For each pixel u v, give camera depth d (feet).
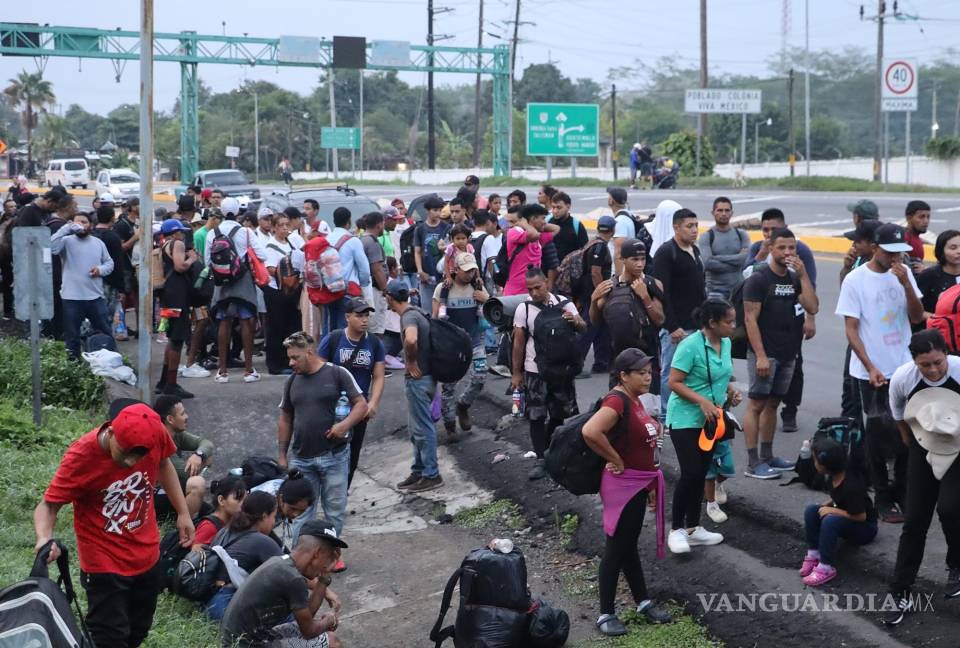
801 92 443.32
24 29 153.38
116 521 18.08
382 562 28.89
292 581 20.26
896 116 418.92
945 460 19.42
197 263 39.78
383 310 45.39
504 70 183.21
